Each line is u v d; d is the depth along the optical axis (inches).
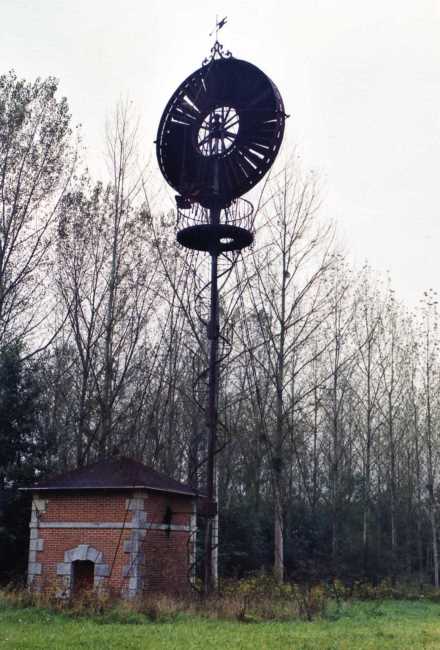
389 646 586.6
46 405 1236.5
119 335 1413.6
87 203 1374.3
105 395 1310.3
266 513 1620.3
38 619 692.1
